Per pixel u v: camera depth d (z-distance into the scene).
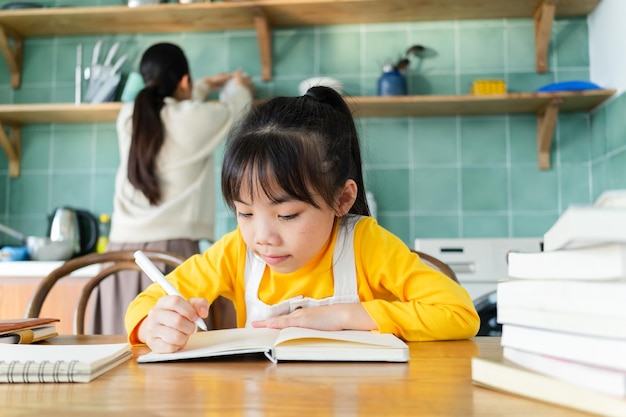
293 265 0.84
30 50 2.75
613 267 0.35
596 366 0.37
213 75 2.66
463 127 2.58
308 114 0.84
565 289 0.39
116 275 1.76
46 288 1.21
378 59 2.61
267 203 0.77
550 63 2.54
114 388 0.48
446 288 0.86
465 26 2.59
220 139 1.95
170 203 1.81
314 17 2.54
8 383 0.51
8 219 2.69
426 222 2.55
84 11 2.46
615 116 2.24
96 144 2.70
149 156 1.80
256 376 0.53
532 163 2.54
